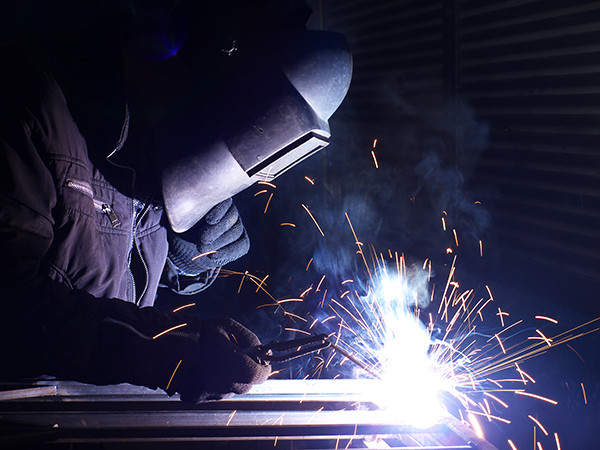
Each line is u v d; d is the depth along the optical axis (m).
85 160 1.55
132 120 1.62
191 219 1.63
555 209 2.80
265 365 1.50
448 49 3.23
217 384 1.41
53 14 4.08
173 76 1.60
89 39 1.58
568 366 2.52
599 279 2.63
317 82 1.57
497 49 2.96
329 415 1.64
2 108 1.40
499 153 3.05
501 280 3.07
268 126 1.52
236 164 1.54
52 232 1.44
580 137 2.64
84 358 1.36
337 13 4.15
